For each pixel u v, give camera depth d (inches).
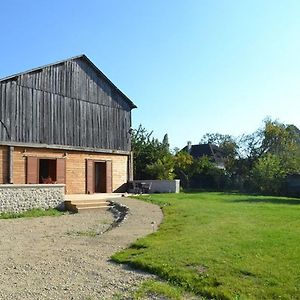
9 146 789.9
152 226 493.4
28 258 347.3
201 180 1459.2
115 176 1035.3
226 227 434.9
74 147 920.9
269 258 297.4
